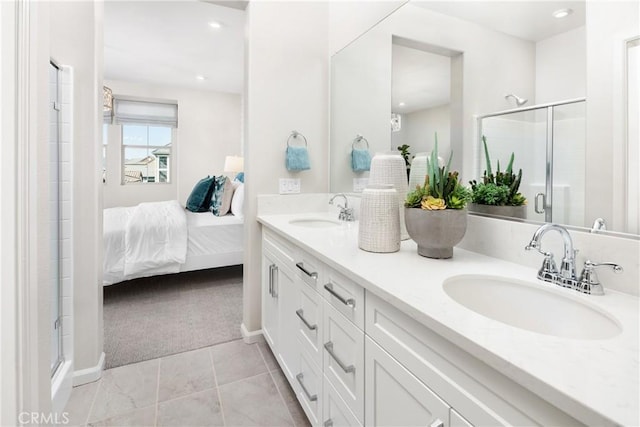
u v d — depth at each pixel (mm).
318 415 1209
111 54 3734
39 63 736
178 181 5172
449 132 1321
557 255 909
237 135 5516
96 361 1679
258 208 2025
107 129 4785
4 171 636
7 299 641
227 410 1469
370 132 1835
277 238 1716
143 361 1841
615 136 797
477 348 532
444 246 1038
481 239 1143
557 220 922
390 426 795
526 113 1015
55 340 1521
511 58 1058
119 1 2666
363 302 904
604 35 815
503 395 513
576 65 879
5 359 641
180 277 3322
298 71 2125
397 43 1612
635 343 543
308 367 1306
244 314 2145
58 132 1534
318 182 2234
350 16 2010
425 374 672
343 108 2088
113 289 2963
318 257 1156
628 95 772
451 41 1304
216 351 1959
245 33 2070
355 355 950
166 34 3232
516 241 1021
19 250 655
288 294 1542
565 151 907
